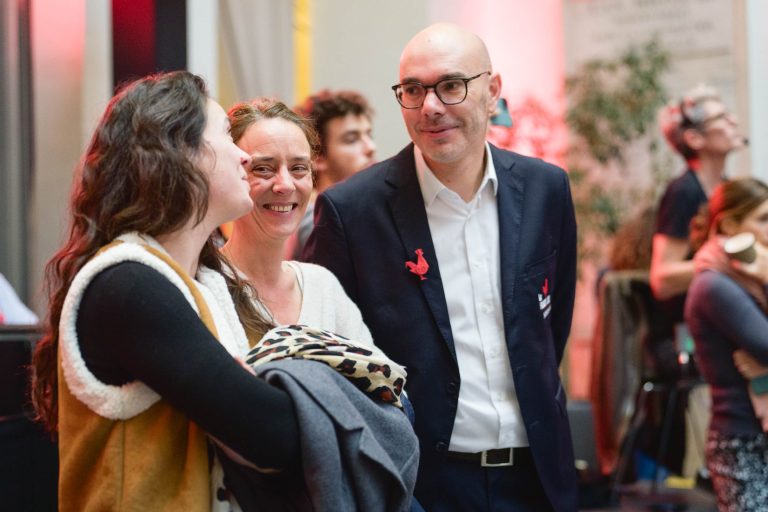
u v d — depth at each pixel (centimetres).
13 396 253
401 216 244
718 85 753
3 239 468
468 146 233
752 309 326
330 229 246
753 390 326
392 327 240
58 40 467
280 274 216
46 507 262
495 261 244
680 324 474
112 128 157
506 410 239
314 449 147
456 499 237
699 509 465
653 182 761
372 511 153
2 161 464
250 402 144
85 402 147
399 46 743
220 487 153
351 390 159
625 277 495
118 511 145
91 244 154
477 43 235
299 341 162
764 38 741
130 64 407
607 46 780
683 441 482
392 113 742
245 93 636
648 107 756
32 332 259
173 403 143
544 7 796
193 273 169
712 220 367
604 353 498
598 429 499
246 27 640
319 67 756
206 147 160
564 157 778
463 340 241
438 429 236
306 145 214
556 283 262
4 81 465
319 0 759
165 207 154
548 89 795
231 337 165
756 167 736
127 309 142
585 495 468
